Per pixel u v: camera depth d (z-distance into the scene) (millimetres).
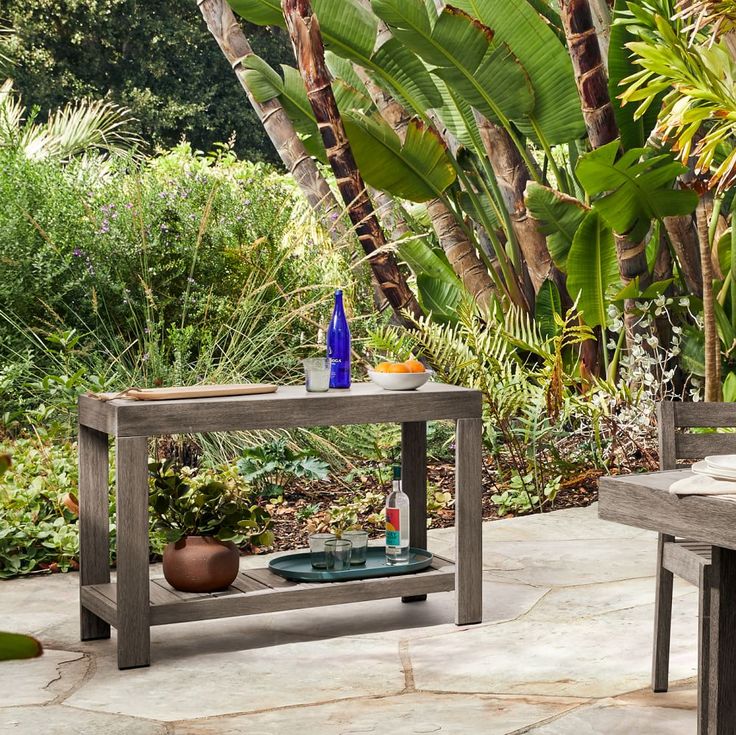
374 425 6258
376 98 7355
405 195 6914
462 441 3664
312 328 6711
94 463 3582
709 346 5844
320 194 7191
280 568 3711
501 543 4844
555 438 6105
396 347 5969
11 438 6121
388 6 5938
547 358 6070
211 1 7215
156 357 5930
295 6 6184
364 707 2885
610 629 3568
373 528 5152
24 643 739
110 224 7016
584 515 5379
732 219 6340
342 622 3766
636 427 5879
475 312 6805
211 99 19109
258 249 6965
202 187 7398
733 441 2814
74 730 2723
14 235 6879
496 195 7133
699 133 6461
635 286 6039
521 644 3439
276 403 3387
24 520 4594
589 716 2773
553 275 7008
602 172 5422
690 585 4121
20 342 6688
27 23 17828
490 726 2717
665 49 4945
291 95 7277
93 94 18359
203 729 2725
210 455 5555
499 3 6184
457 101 7113
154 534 4605
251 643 3525
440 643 3482
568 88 6348
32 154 8266
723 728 2168
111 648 3477
